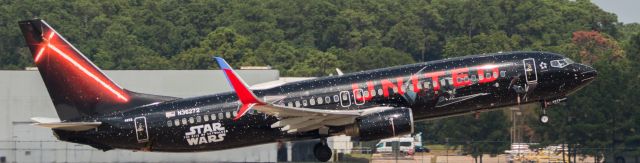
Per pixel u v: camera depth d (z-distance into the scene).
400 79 160.12
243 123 160.50
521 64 161.62
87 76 162.88
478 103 161.25
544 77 161.75
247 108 149.62
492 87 160.50
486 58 162.12
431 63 162.12
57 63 162.62
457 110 161.38
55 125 158.75
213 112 160.75
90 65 163.25
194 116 160.75
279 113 154.88
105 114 162.62
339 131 161.88
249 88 159.12
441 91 159.88
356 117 159.00
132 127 161.38
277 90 160.75
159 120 161.12
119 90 163.38
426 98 159.88
